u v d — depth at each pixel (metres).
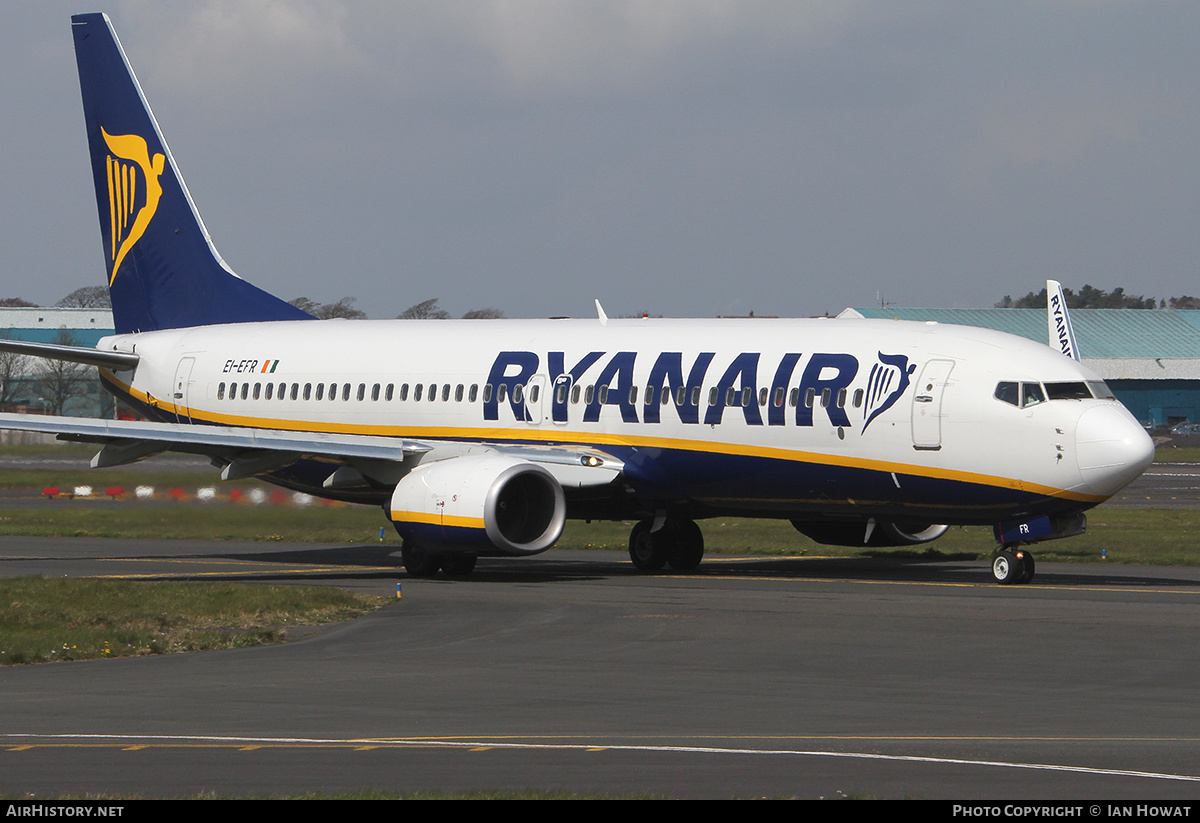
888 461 113.25
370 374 140.88
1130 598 101.00
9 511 192.00
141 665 73.44
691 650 77.94
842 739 53.44
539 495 121.81
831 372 116.31
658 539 131.25
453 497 117.25
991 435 108.75
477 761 49.00
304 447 123.44
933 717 58.41
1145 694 64.12
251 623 88.81
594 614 93.75
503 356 134.12
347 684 67.12
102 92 160.12
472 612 95.19
